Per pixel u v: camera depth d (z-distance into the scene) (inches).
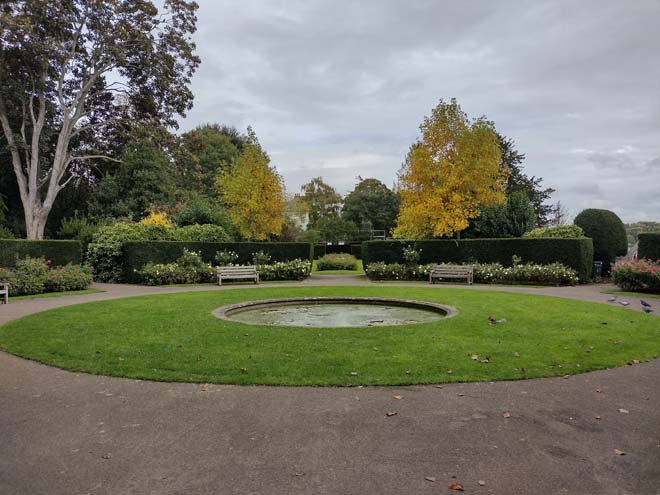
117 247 742.5
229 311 402.3
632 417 160.6
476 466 125.2
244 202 1042.7
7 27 800.9
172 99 1098.7
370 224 1929.1
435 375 204.5
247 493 111.5
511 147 1675.7
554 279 669.3
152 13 991.6
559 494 111.5
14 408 170.2
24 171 1184.8
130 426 153.1
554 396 181.3
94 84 1090.1
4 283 477.7
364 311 421.7
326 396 180.5
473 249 786.2
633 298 509.0
